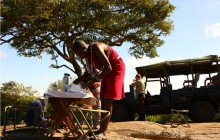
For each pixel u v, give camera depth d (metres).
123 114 13.02
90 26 20.73
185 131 7.75
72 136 5.38
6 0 18.53
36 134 5.79
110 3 20.19
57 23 20.36
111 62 4.88
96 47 4.66
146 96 13.13
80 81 5.17
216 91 12.14
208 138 6.61
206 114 12.12
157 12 20.75
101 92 4.96
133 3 20.59
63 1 19.75
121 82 4.95
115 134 6.39
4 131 5.59
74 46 4.79
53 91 4.78
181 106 12.61
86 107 5.12
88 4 19.58
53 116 5.10
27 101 18.80
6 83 18.83
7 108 5.78
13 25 19.47
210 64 12.30
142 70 12.98
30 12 18.92
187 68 12.60
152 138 6.80
